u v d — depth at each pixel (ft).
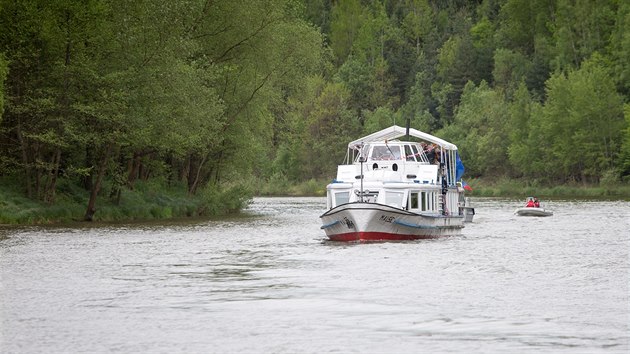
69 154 329.11
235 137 379.14
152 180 365.61
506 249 208.44
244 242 228.02
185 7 319.68
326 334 106.42
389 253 198.08
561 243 227.20
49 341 103.86
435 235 245.04
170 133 304.71
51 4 296.30
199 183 408.05
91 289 140.77
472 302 127.75
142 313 119.85
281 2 370.32
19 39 291.79
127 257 187.83
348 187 238.48
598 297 132.26
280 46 378.73
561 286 143.74
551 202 533.55
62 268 167.73
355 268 168.66
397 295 134.00
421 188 238.68
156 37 306.55
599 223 317.83
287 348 99.86
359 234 223.71
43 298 131.95
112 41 304.50
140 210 332.39
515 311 120.67
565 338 103.96
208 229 277.03
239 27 354.74
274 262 179.52
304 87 405.18
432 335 105.70
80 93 300.61
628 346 100.12
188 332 107.96
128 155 333.42
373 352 97.76
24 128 297.33
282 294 135.23
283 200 615.98
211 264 175.83
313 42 395.14
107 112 294.25
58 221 296.92
